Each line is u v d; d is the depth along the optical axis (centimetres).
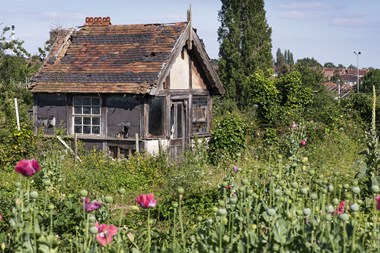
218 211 562
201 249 576
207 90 2589
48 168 1641
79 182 1692
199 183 1627
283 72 4969
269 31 6469
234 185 1001
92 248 588
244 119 2823
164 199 1416
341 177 1181
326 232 561
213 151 2334
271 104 3362
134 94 2220
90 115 2300
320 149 2133
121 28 2509
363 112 3184
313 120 2933
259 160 2005
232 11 6481
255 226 618
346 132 2762
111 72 2311
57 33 2728
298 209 653
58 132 2280
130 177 1822
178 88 2402
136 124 2234
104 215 939
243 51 6419
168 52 2308
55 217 914
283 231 561
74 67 2392
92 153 2188
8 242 716
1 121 2267
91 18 2578
